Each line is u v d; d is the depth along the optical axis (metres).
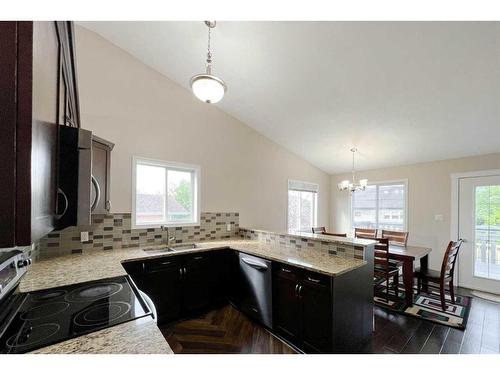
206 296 2.80
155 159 3.04
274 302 2.31
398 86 2.49
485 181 3.59
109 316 1.09
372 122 3.24
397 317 2.68
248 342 2.18
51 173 0.68
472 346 2.14
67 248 2.40
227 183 3.79
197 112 3.47
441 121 2.95
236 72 2.78
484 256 3.56
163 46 2.65
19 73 0.43
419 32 1.86
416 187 4.32
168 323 2.50
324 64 2.40
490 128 2.95
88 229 2.52
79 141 0.87
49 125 0.65
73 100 1.35
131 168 2.84
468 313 2.79
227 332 2.35
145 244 2.92
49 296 1.33
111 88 2.71
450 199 3.92
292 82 2.77
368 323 2.20
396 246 3.57
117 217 2.72
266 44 2.29
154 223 3.06
